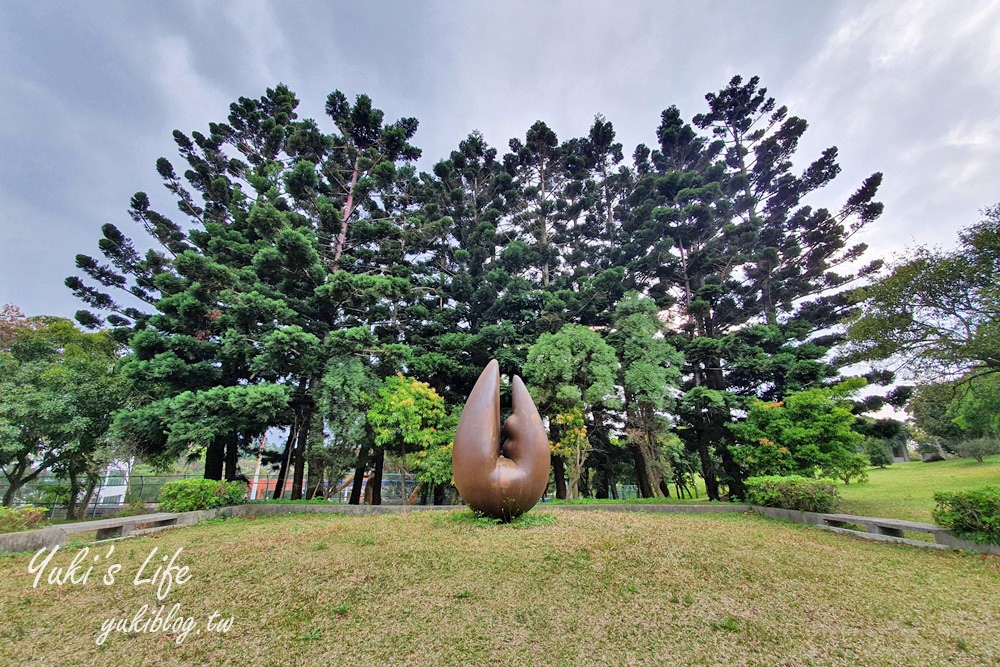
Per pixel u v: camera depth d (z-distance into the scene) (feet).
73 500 51.70
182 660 10.66
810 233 65.26
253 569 16.79
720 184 68.33
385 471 78.28
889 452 92.48
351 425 43.01
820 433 38.91
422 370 52.03
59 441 45.27
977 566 18.04
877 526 25.40
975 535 20.81
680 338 55.57
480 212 76.59
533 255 67.82
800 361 48.83
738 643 11.30
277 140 64.13
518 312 62.08
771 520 31.01
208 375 45.85
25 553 19.72
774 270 67.05
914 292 33.83
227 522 30.63
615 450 60.23
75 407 44.21
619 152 88.38
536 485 24.21
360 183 60.13
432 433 43.93
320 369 46.32
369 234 58.39
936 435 85.71
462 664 10.47
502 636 11.68
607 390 44.06
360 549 19.24
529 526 23.00
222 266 43.96
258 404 39.47
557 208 78.33
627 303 52.80
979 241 30.42
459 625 12.27
